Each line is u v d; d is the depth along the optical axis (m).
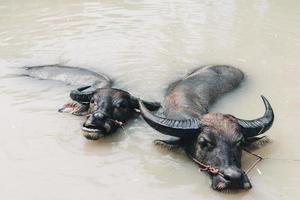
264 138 7.07
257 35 11.50
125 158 6.88
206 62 10.09
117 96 7.73
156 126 6.75
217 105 8.31
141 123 7.84
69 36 11.39
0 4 13.93
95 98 7.71
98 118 7.20
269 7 13.50
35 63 10.05
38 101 8.44
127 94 7.91
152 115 6.85
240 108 8.22
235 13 13.01
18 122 7.75
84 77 9.15
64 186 6.23
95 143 7.24
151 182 6.36
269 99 8.56
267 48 10.77
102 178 6.42
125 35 11.42
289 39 11.23
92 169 6.61
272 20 12.45
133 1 14.04
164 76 9.44
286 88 9.00
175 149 7.05
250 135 6.73
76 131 7.52
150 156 6.93
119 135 7.48
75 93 7.90
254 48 10.80
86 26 12.02
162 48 10.72
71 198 6.00
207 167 6.32
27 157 6.85
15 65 9.95
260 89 8.98
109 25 12.07
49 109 8.16
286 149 7.03
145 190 6.19
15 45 10.95
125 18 12.57
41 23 12.27
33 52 10.57
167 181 6.38
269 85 9.14
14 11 13.27
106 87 8.12
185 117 7.16
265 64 10.04
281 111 8.12
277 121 7.77
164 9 13.34
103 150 7.07
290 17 12.66
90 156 6.91
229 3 13.88
